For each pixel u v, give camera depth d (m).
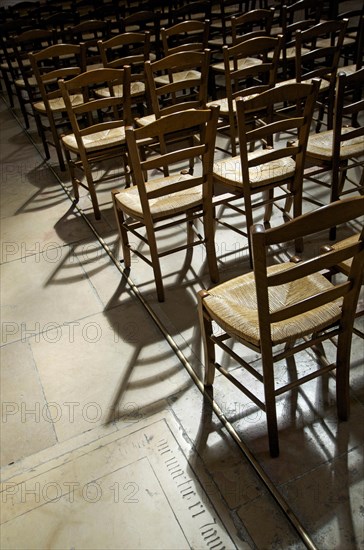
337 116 2.22
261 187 2.30
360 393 1.79
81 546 1.42
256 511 1.46
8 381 2.01
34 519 1.50
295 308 1.32
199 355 2.04
